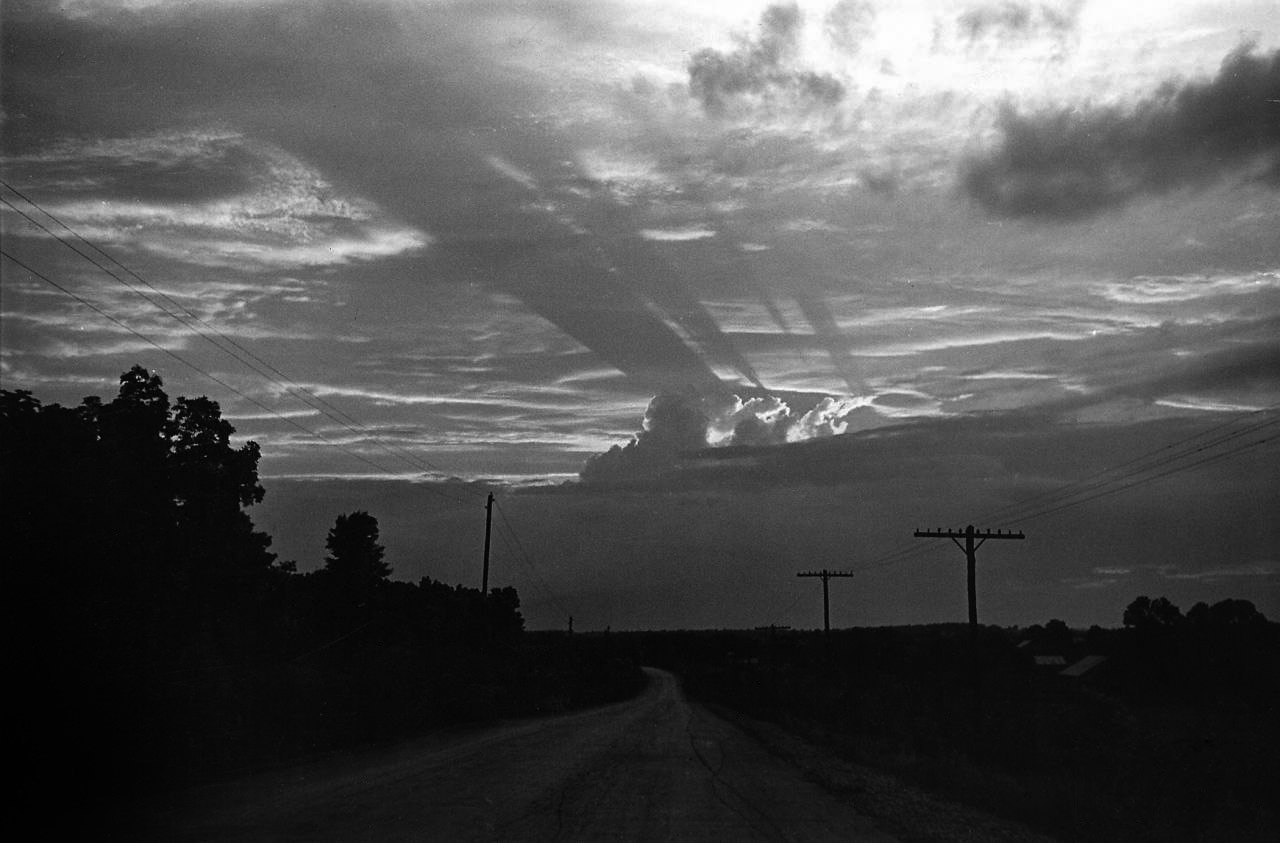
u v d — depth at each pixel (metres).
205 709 24.09
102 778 19.45
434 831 14.58
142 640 22.59
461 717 47.22
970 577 38.75
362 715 35.34
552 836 14.60
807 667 107.94
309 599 50.84
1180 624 67.94
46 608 19.84
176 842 13.48
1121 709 38.81
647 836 14.97
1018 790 21.69
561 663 107.00
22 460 21.25
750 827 16.31
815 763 30.02
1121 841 17.20
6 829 14.56
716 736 40.62
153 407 28.06
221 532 29.25
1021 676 63.47
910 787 24.98
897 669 79.88
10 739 18.17
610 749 32.03
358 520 57.81
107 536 21.66
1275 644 61.28
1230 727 28.73
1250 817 17.84
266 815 16.03
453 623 69.69
